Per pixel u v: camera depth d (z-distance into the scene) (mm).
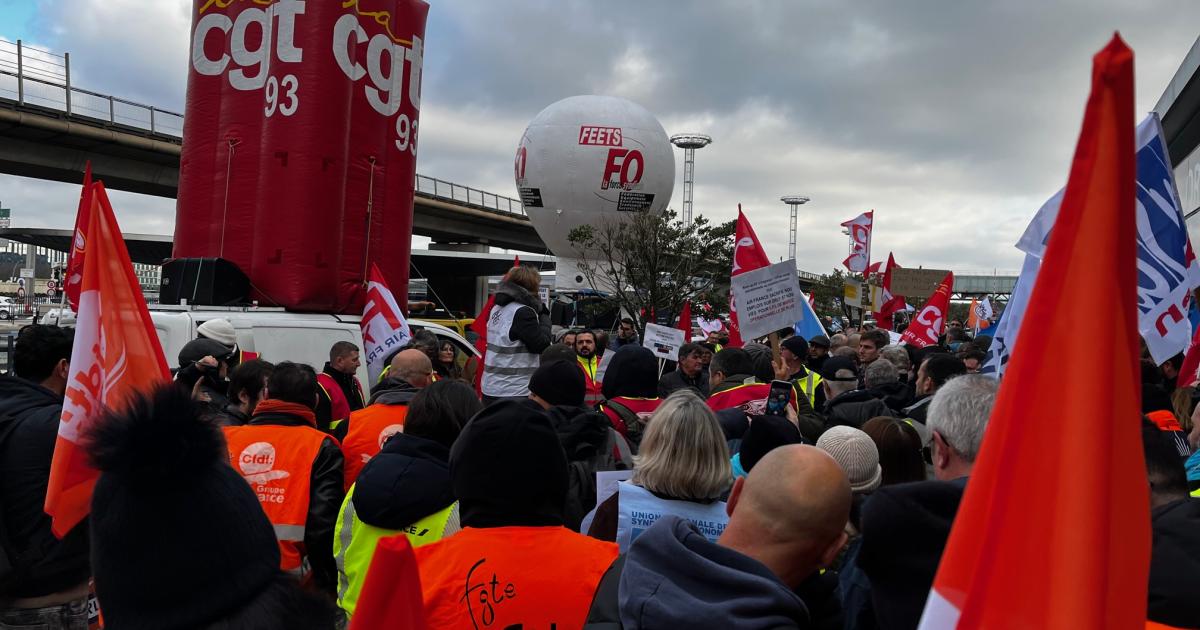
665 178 31422
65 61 27828
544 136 31094
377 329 8570
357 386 7328
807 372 7980
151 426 1344
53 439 3373
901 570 2035
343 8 8766
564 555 2477
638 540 1987
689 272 23531
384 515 3209
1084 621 1035
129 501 1336
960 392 2625
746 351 6461
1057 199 5371
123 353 3285
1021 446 1096
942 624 1143
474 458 2504
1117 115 1022
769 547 2082
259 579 1417
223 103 8883
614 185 30578
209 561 1356
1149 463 2893
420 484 3238
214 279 8383
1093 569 1038
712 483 3100
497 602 2396
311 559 3988
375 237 9438
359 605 1554
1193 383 6953
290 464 3965
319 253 8781
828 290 44938
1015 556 1089
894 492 2084
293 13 8641
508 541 2465
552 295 30719
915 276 20438
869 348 9320
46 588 3322
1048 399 1082
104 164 30984
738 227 8633
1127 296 1079
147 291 32125
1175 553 2236
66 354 3830
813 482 2072
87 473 3217
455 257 36125
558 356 5477
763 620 1725
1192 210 15039
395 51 9539
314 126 8656
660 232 23625
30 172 30641
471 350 9969
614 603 2037
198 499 1359
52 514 3121
